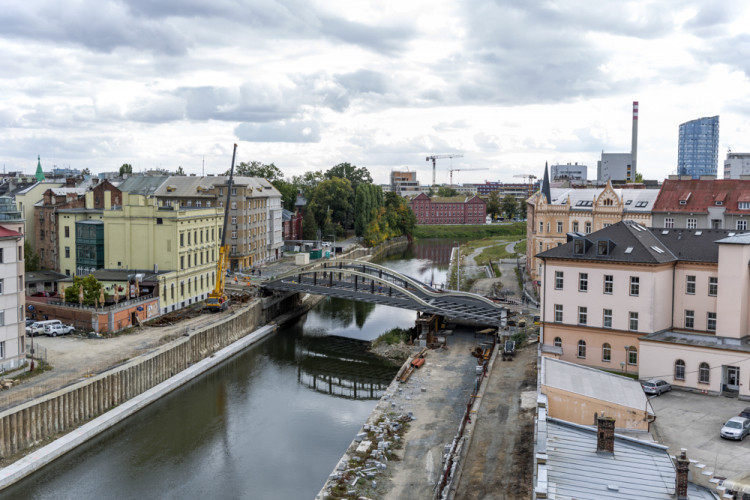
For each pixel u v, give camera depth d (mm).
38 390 59062
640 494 32000
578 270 69938
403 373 75750
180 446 59812
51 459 54781
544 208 115688
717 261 66250
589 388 48969
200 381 79062
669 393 61281
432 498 46250
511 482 43312
